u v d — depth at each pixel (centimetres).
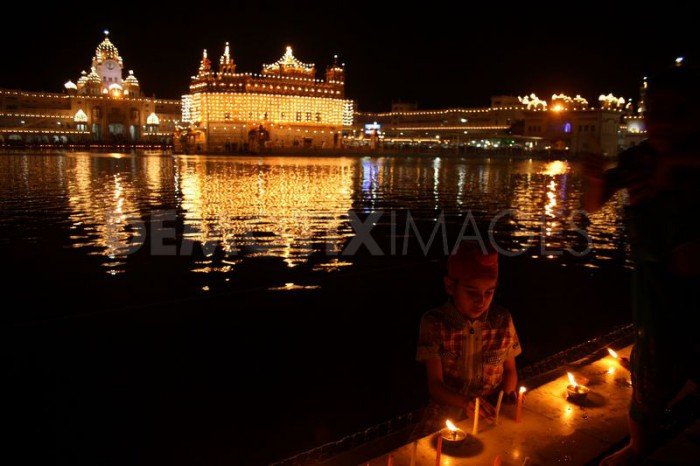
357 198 2856
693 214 242
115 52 13300
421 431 341
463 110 14525
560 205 2658
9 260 1318
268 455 511
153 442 536
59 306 965
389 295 1041
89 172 4525
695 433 318
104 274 1194
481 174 5203
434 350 321
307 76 12156
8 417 582
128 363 721
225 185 3525
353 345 781
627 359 434
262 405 605
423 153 10756
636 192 264
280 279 1159
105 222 1919
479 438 312
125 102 12838
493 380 332
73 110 12350
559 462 293
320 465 322
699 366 260
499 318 326
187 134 10938
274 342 795
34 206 2327
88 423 571
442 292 1063
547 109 12344
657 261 255
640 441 273
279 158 8762
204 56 11738
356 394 629
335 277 1181
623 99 11344
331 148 12025
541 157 10312
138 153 9631
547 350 755
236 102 11375
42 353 757
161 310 941
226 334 827
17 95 11700
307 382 662
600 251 1493
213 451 520
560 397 366
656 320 257
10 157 6812
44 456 515
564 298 1016
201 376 680
